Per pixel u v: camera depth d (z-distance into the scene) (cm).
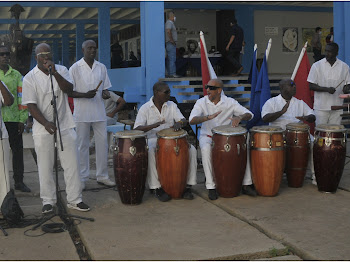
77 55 1852
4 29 1980
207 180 561
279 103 614
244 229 450
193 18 1714
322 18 1744
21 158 609
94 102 620
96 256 387
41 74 487
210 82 577
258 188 563
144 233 443
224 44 1697
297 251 399
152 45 961
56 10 1666
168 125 582
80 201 520
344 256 381
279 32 1688
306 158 593
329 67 687
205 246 407
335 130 562
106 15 1467
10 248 412
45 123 478
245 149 548
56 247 414
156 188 561
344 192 584
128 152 521
